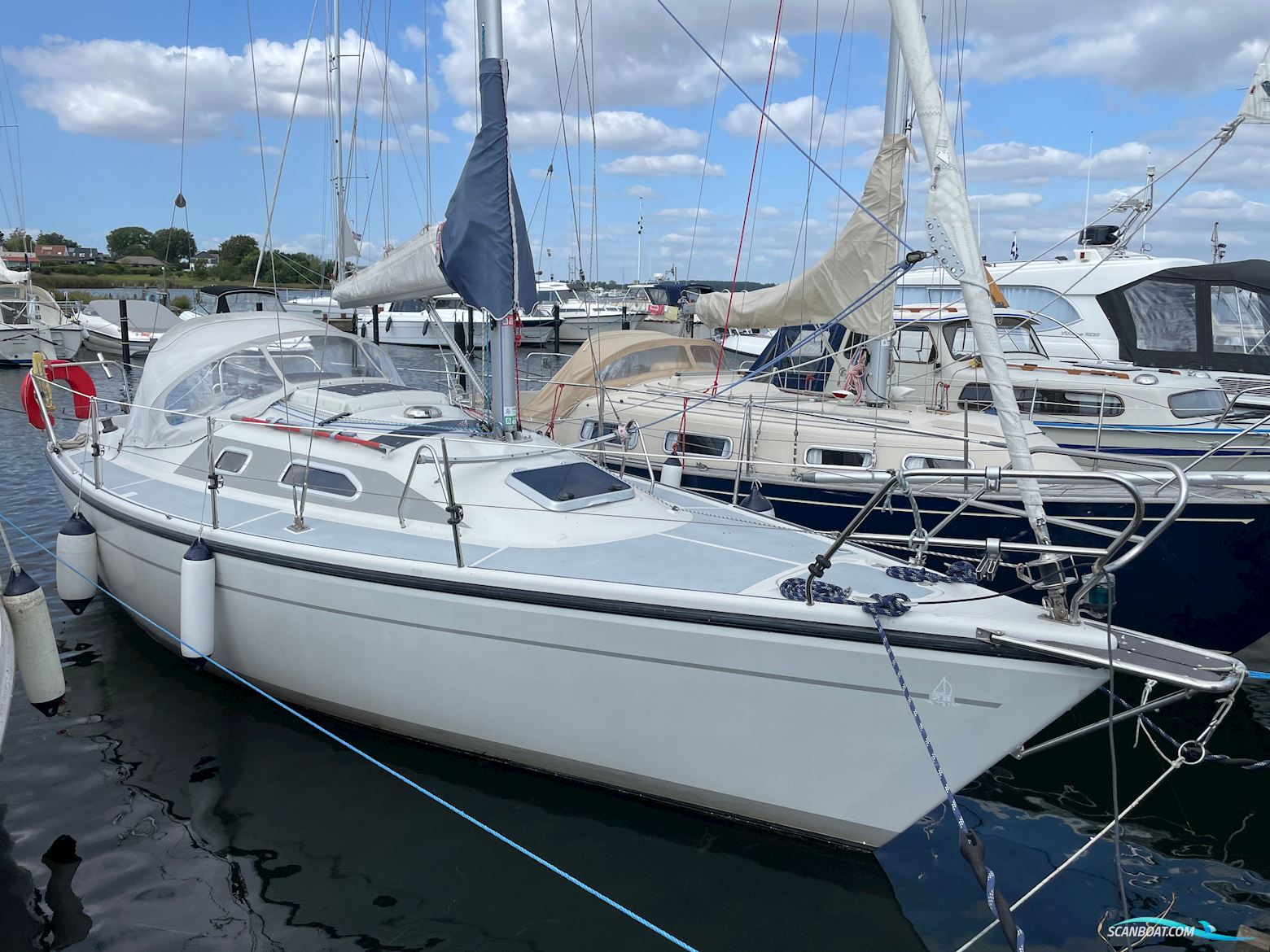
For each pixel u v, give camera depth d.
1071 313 10.13
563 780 4.32
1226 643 5.73
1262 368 8.63
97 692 5.41
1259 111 4.51
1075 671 3.22
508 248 4.79
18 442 12.69
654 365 8.84
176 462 6.00
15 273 22.19
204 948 3.46
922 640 3.38
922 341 9.93
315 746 4.84
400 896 3.76
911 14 3.55
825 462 6.94
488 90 4.64
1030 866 4.12
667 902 3.73
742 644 3.63
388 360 6.71
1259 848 4.28
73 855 3.98
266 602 4.68
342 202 11.86
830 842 3.87
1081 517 5.80
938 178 3.55
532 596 3.93
